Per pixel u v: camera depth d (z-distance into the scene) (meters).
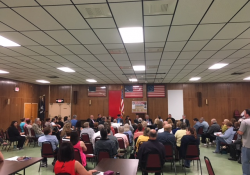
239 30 3.92
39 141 4.84
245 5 2.93
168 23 3.59
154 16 3.30
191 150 4.39
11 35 4.16
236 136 6.04
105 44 4.82
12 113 10.65
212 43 4.74
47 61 6.54
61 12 3.15
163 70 8.39
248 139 3.70
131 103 12.92
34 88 12.87
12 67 7.47
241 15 3.26
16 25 3.65
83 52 5.52
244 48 5.14
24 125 8.26
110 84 13.30
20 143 7.27
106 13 3.19
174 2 2.85
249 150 3.67
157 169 3.51
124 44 4.82
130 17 3.34
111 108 13.09
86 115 13.24
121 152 5.25
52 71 8.41
